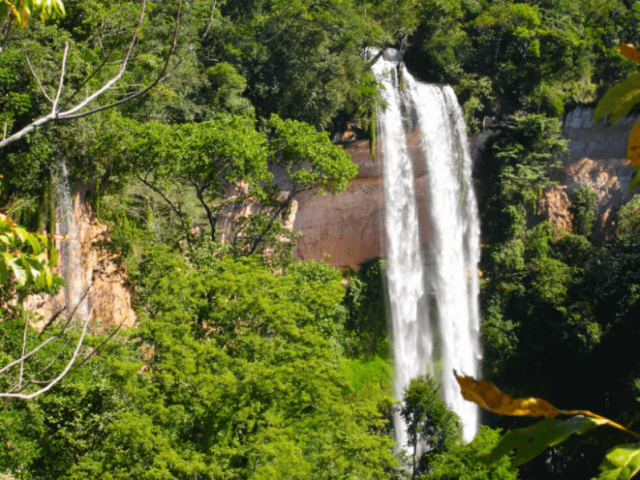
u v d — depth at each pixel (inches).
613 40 2399.1
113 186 1299.2
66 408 729.6
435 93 1972.2
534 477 1557.6
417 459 1470.2
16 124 1052.5
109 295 1289.4
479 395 101.0
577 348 1932.8
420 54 2095.2
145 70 1311.5
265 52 1628.9
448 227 2085.4
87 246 1230.9
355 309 1971.0
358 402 840.3
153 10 1440.7
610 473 83.2
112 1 1218.0
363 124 1781.5
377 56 1879.9
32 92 1026.7
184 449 745.0
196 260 1091.3
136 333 843.4
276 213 1245.1
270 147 1190.3
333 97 1652.3
